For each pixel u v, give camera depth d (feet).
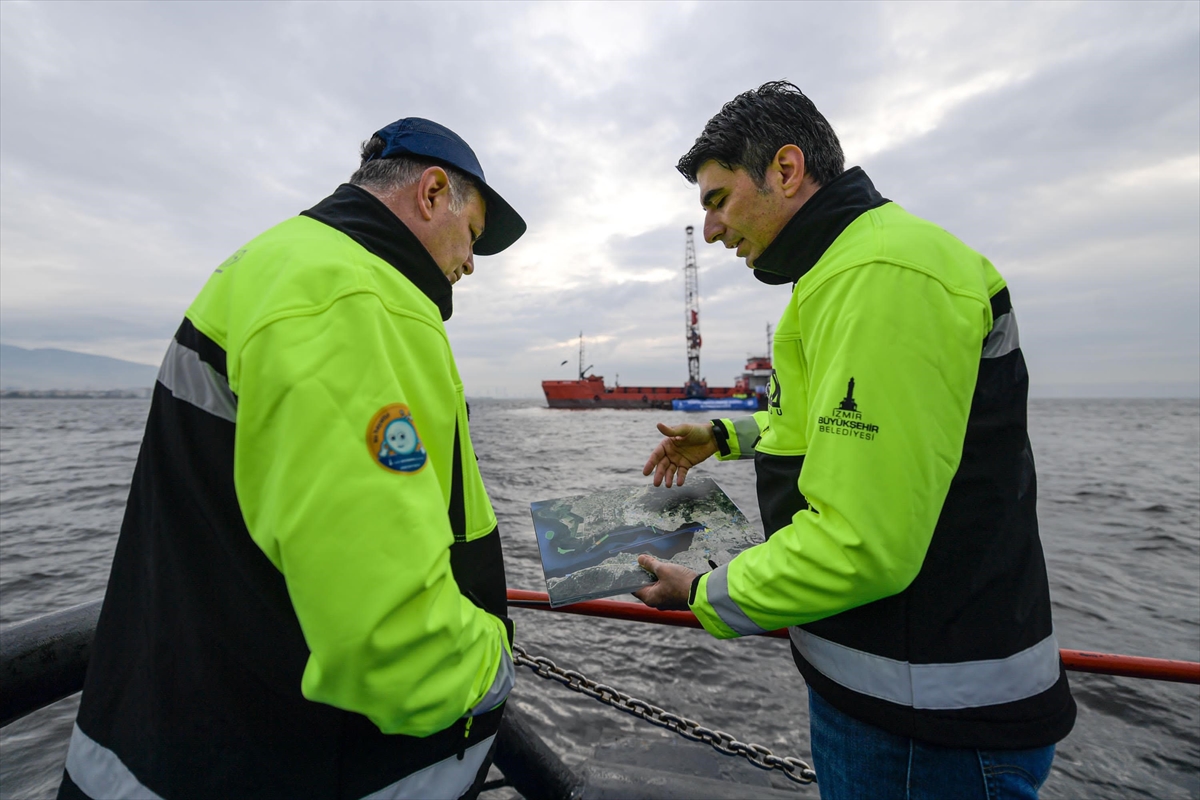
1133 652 18.02
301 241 2.57
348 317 2.33
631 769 6.33
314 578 2.08
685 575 3.68
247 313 2.37
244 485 2.27
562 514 4.87
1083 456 91.45
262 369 2.20
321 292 2.34
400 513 2.19
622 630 18.72
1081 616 20.92
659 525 4.55
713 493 5.06
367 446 2.21
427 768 2.81
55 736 13.10
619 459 73.61
